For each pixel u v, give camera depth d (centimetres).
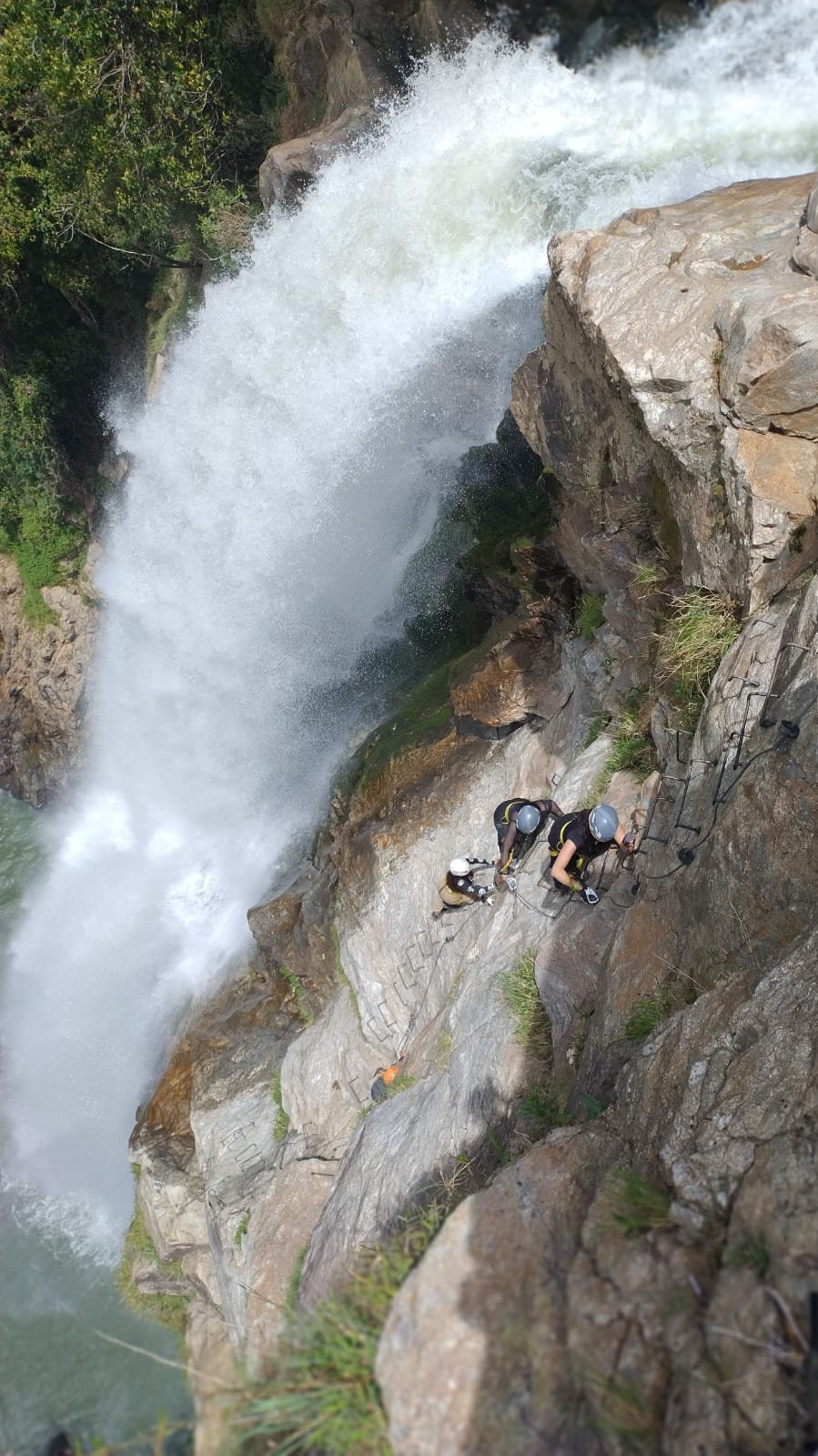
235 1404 385
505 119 1423
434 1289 383
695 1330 334
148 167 1819
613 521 830
